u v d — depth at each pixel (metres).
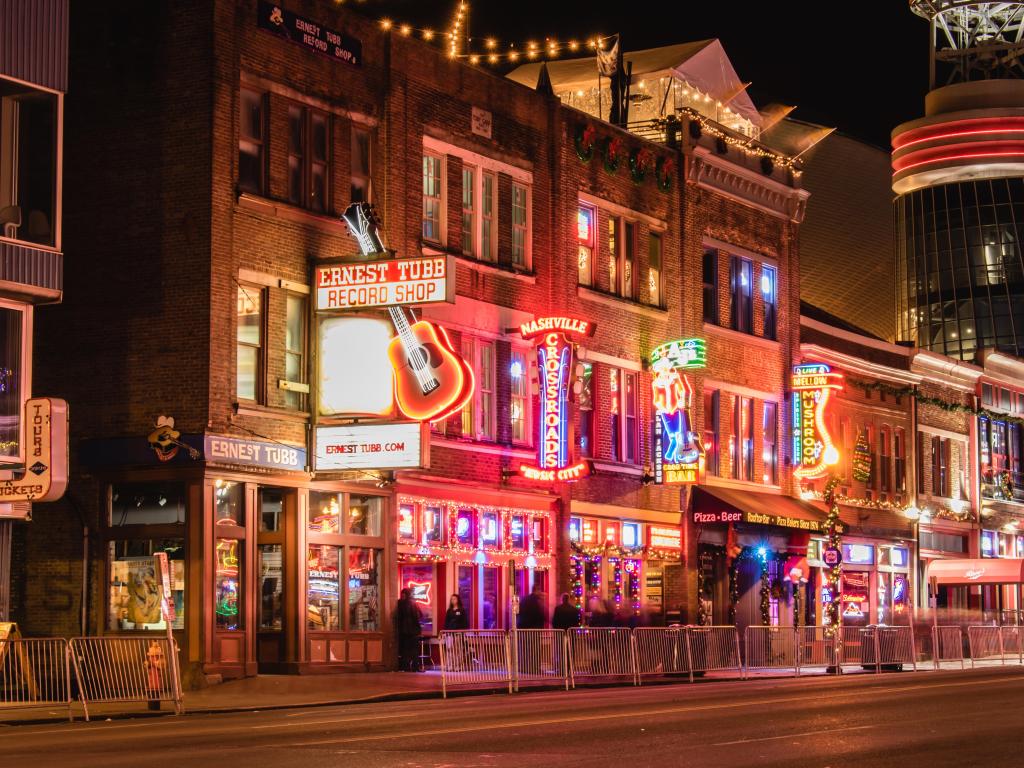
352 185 36.38
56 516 33.06
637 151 46.91
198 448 31.58
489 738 18.42
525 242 42.38
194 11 32.84
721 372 50.47
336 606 35.12
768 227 53.84
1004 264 112.25
